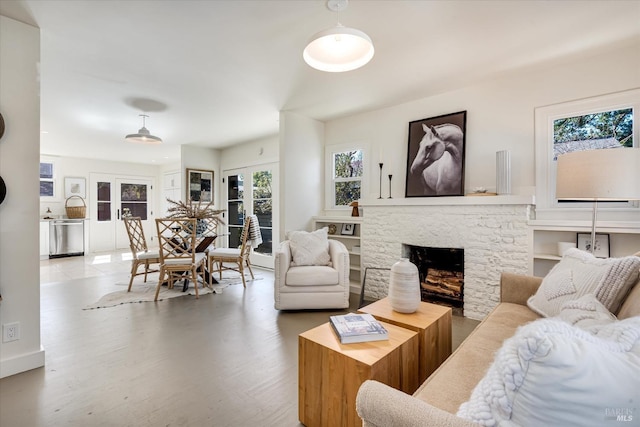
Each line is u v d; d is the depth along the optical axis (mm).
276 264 3217
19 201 2053
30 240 2092
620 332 705
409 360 1549
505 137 3123
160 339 2535
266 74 2998
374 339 1514
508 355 685
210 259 4285
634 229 2344
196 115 4254
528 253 2785
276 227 5520
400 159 3879
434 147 3525
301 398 1537
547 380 600
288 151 4176
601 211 2664
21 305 2047
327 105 3906
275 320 2994
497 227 2949
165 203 8680
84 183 7594
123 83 3178
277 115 4289
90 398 1734
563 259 1959
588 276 1612
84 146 6184
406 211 3555
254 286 4320
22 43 2086
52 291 4023
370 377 1288
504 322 1793
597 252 2646
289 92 3459
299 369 1548
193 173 6301
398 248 3619
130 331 2697
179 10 2021
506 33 2320
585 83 2729
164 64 2781
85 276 4941
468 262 3117
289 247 3588
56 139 5562
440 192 3438
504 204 2891
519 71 2961
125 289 4137
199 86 3270
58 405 1671
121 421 1549
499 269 2934
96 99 3615
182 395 1769
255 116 4320
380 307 2021
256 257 5895
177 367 2082
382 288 3744
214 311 3250
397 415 771
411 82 3211
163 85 3240
